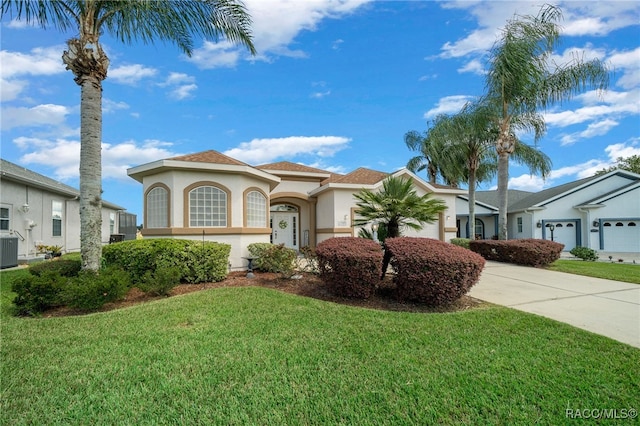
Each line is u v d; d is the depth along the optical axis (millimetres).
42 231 17422
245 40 9672
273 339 4934
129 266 8867
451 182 23766
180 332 5227
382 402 3299
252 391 3488
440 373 3889
